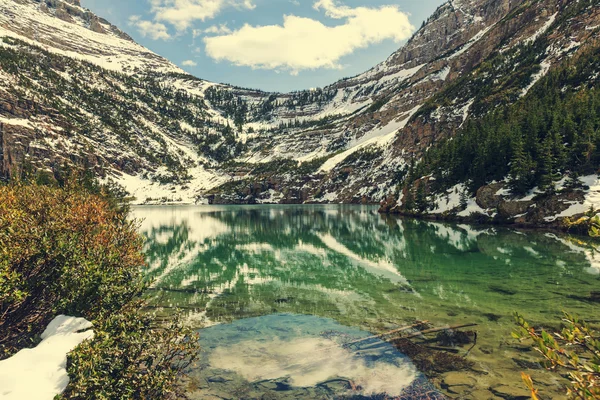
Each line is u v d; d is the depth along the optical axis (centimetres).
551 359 318
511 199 5153
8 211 925
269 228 5756
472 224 5347
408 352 1037
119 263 1076
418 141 14875
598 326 1198
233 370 934
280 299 1738
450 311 1445
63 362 651
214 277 2269
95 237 1088
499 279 2006
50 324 802
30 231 885
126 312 877
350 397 793
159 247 3725
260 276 2292
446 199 6725
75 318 811
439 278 2103
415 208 7400
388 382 857
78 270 899
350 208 12181
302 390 825
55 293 885
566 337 320
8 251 804
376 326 1289
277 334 1228
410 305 1562
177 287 1997
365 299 1695
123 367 708
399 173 14625
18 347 794
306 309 1556
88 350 659
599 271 2138
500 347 1055
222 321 1395
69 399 582
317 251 3362
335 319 1395
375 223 6238
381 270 2412
